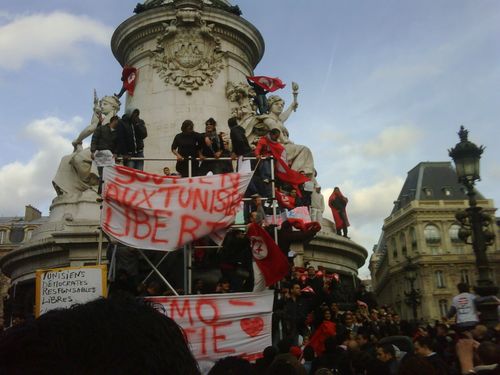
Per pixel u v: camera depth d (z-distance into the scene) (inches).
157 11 631.8
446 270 2117.4
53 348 28.6
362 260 606.9
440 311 2066.9
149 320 32.3
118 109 643.5
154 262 356.5
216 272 351.3
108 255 345.1
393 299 2327.8
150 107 616.4
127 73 634.8
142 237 270.2
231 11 665.0
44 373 27.8
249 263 315.6
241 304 257.8
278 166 366.0
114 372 28.9
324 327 300.2
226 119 616.7
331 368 219.1
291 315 321.1
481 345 153.4
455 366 200.7
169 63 622.8
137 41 651.5
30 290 538.6
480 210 359.6
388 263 2396.7
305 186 560.4
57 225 540.4
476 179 367.6
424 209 2191.2
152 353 30.7
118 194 274.5
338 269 558.6
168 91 616.7
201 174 343.3
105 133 379.6
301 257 505.7
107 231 270.7
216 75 629.0
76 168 572.7
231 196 280.2
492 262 2082.9
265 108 634.8
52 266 523.8
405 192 2406.5
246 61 666.2
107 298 34.1
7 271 588.4
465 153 366.3
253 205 342.0
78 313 31.2
